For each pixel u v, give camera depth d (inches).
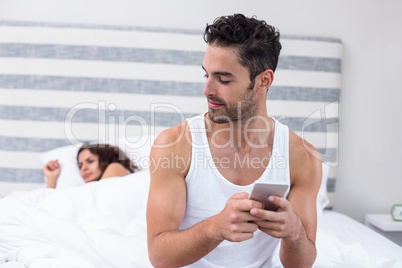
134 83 93.3
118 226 64.7
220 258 45.8
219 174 43.0
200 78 94.2
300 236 39.4
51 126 92.7
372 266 55.5
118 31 92.4
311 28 97.3
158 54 93.4
